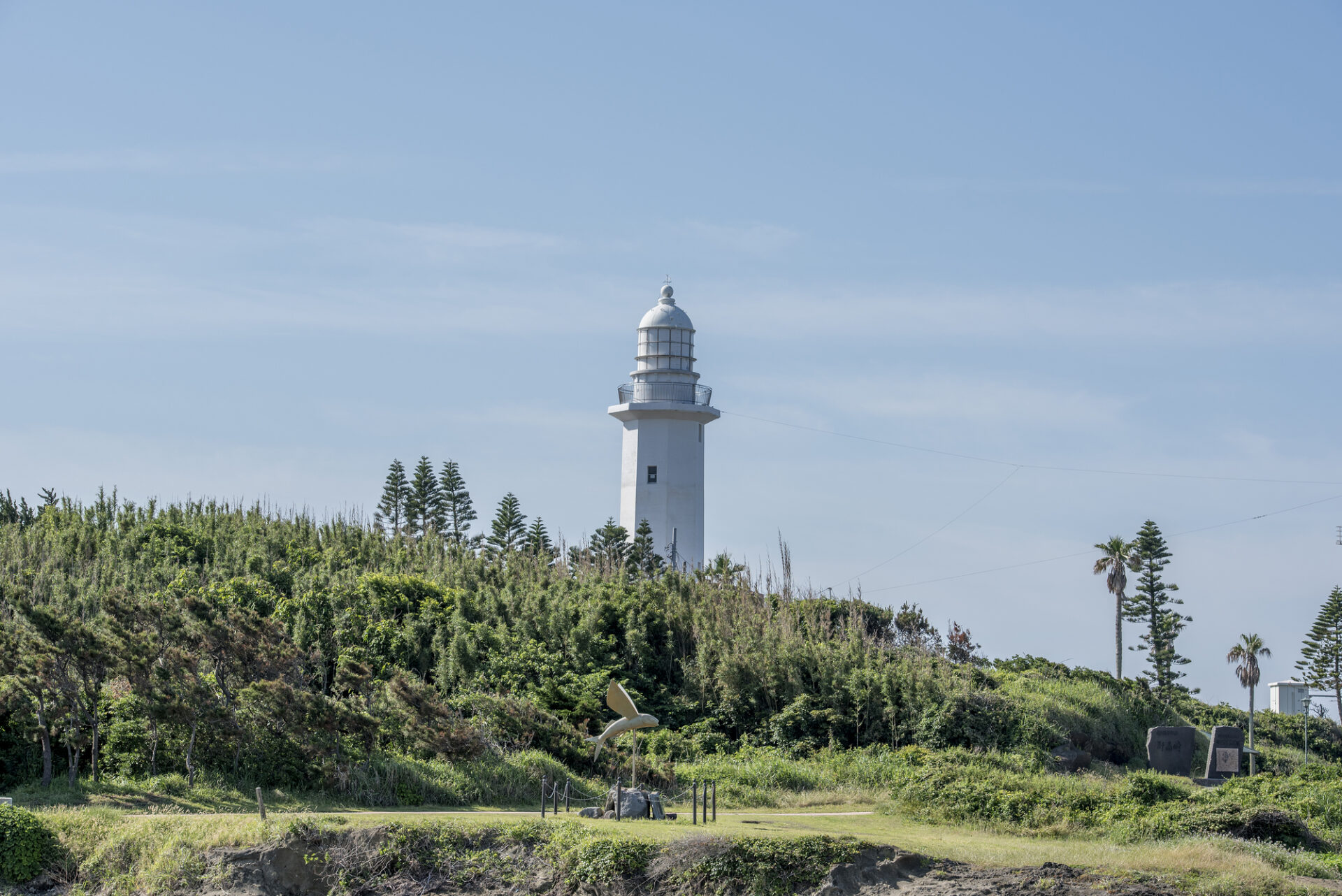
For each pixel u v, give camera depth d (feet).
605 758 168.55
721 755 194.18
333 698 164.45
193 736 138.10
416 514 346.54
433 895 110.73
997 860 112.78
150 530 238.07
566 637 214.48
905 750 192.44
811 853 110.01
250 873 110.11
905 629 270.26
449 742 152.97
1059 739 204.95
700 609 234.58
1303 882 106.83
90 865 111.45
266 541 242.58
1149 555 344.90
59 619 136.67
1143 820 134.51
